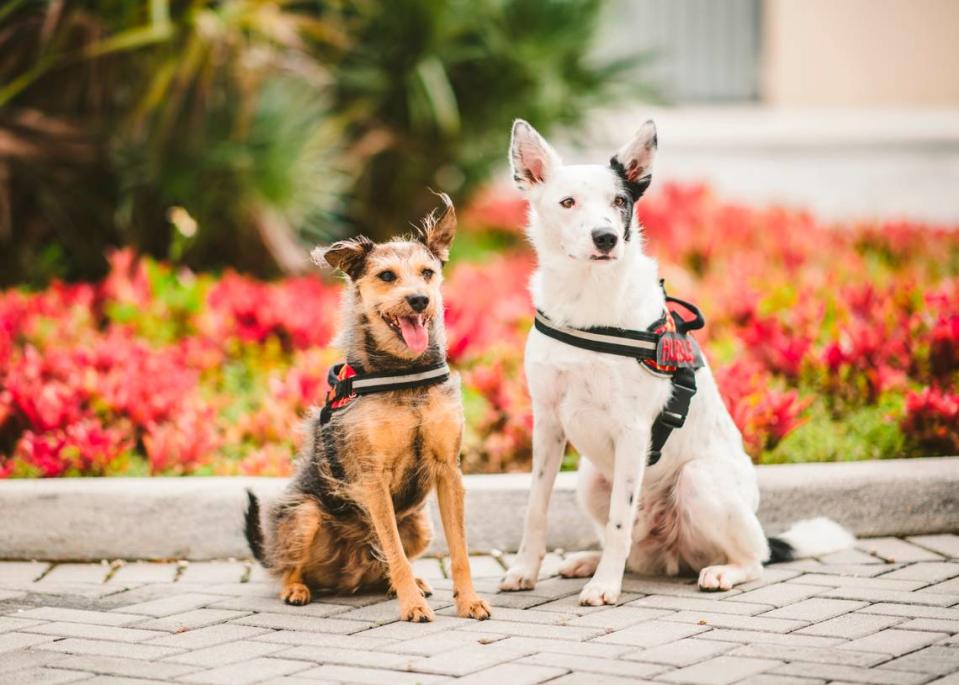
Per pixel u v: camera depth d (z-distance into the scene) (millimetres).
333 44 10125
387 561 4027
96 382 5922
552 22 10828
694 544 4367
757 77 15367
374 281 3986
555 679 3260
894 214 13016
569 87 11008
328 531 4223
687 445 4367
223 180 9102
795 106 15375
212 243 9367
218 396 6496
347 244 4035
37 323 7129
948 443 5422
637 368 4148
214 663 3480
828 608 3926
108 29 8711
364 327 4012
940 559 4574
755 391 5625
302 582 4297
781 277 8195
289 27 9336
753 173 14422
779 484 4926
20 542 4875
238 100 9195
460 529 4031
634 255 4234
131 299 7484
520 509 4969
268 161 9141
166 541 4891
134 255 9047
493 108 10680
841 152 14625
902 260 9430
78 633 3816
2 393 6160
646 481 4418
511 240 11000
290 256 9383
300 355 6457
